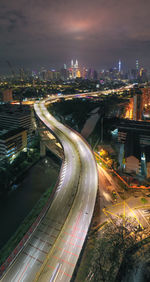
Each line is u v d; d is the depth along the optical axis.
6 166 144.38
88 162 123.88
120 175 122.62
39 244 67.94
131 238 74.38
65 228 74.50
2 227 96.44
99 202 101.12
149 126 187.88
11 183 134.75
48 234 72.00
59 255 64.12
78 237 70.56
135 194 106.31
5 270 59.50
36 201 116.06
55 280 56.75
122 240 72.44
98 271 65.81
